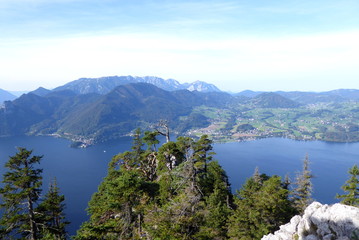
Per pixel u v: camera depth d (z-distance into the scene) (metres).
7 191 32.41
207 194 46.03
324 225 22.56
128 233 31.38
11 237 34.16
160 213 26.12
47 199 44.12
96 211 39.00
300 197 51.44
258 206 39.16
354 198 40.75
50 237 34.47
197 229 26.70
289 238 25.58
